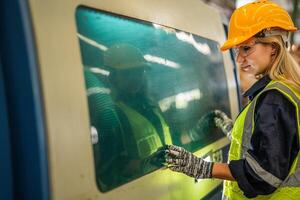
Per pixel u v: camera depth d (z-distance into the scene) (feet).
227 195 6.10
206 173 5.35
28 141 3.63
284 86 5.05
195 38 7.56
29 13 3.59
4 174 3.59
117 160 4.70
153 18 5.99
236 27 5.33
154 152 5.54
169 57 6.38
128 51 5.22
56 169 3.66
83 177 4.02
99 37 4.63
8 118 3.66
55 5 3.91
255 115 5.19
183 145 6.46
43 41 3.67
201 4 8.38
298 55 9.23
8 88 3.65
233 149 5.63
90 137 4.17
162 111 5.94
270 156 4.69
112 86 4.78
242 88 10.10
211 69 8.26
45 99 3.60
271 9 5.26
